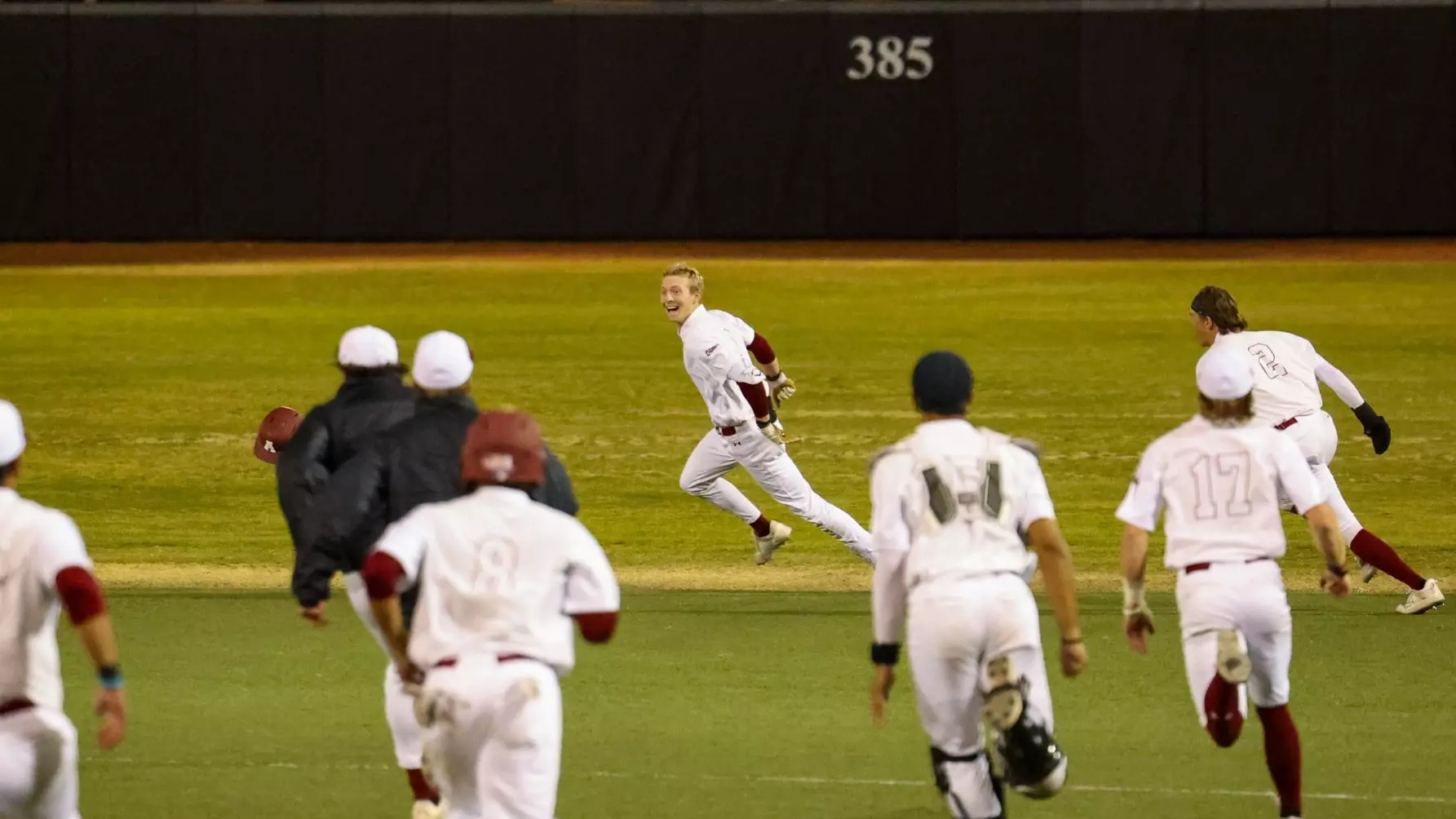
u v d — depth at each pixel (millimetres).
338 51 105812
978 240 106625
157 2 105250
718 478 42281
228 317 84312
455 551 19109
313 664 34000
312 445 24547
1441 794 25844
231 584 41844
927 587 21219
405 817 25125
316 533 22484
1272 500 23172
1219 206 104188
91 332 80375
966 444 21766
